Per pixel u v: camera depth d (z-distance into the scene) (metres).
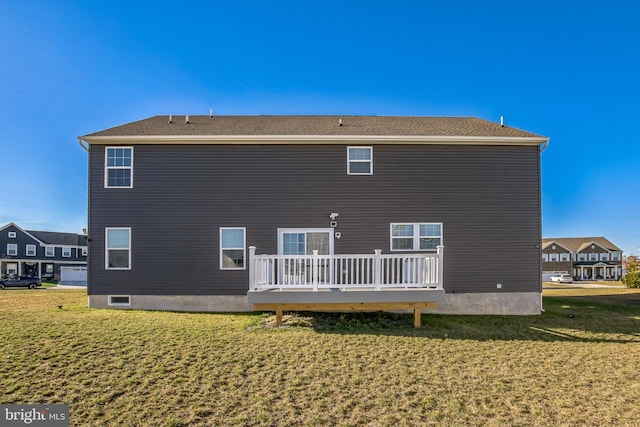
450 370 6.74
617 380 6.40
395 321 10.48
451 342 8.43
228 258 12.24
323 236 12.33
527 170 12.67
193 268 12.18
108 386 5.79
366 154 12.56
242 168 12.43
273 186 12.40
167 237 12.23
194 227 12.27
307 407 5.36
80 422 4.88
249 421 4.99
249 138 12.16
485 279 12.34
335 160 12.50
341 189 12.45
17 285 28.17
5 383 5.75
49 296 16.55
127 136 12.09
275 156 12.46
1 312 10.67
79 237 51.12
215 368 6.54
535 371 6.77
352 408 5.36
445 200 12.52
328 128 13.55
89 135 12.09
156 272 12.15
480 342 8.51
